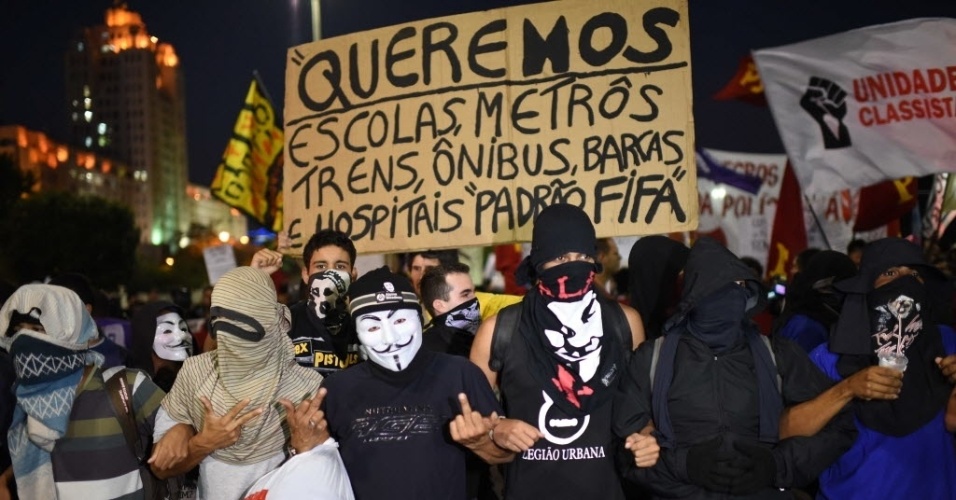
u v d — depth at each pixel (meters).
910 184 8.49
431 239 4.73
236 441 3.25
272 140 8.73
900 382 3.21
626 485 3.89
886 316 3.66
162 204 182.25
